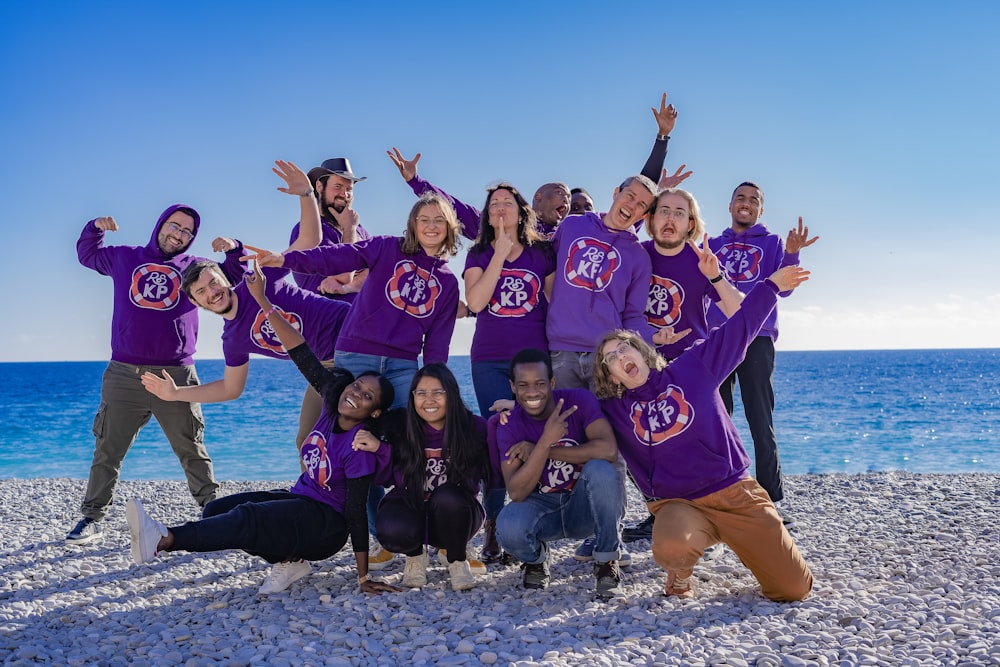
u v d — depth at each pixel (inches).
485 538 231.1
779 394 1941.4
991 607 165.3
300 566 196.7
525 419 191.3
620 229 220.1
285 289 235.5
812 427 1202.6
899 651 144.5
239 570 222.7
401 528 189.0
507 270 218.7
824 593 183.3
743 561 179.0
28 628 168.2
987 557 214.2
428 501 193.0
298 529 184.4
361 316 214.7
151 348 265.3
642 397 181.3
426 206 209.6
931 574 197.5
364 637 157.5
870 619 162.7
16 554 249.6
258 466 816.3
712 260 206.5
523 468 179.6
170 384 227.6
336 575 209.8
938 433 1104.2
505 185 216.5
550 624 163.8
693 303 225.6
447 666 140.7
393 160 272.2
